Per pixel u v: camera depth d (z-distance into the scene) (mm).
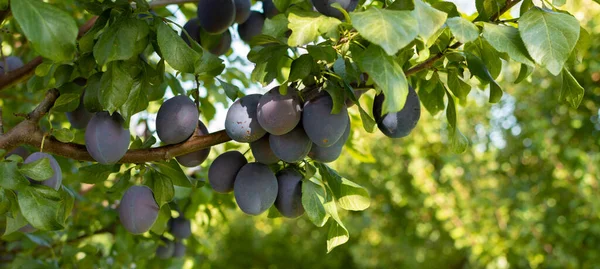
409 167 3121
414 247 3883
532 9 941
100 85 1001
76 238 1503
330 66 1042
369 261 4164
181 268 1581
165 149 1052
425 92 1146
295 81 1020
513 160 3152
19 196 955
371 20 874
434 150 3404
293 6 1035
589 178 2441
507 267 2713
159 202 1092
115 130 1019
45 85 1174
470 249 3039
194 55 1005
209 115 1449
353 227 3922
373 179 3639
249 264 5324
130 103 1023
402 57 997
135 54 1007
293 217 1068
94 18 1248
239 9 1268
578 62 1025
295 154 1018
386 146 3383
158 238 1424
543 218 2662
